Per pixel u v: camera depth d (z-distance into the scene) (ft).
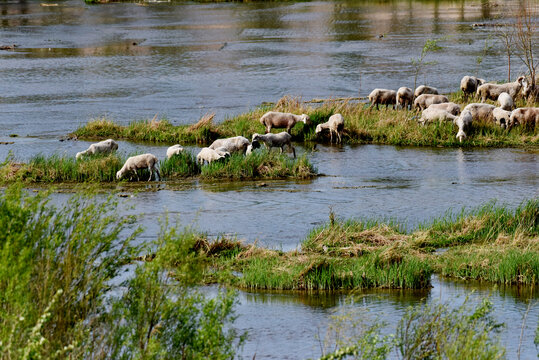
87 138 287.48
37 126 316.19
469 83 324.39
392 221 170.50
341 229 160.25
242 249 152.25
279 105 308.60
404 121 277.44
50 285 79.82
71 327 79.77
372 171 230.89
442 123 269.64
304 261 142.20
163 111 345.31
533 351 102.94
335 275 134.41
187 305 82.94
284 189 209.56
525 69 432.66
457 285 133.90
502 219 165.48
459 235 159.63
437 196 198.29
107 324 81.10
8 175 211.41
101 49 584.40
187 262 85.87
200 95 387.55
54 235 84.28
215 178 222.48
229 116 323.78
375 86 398.01
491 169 229.04
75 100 379.96
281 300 126.41
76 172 218.38
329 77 431.43
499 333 106.11
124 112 344.69
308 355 101.35
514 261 137.49
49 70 483.92
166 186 212.64
